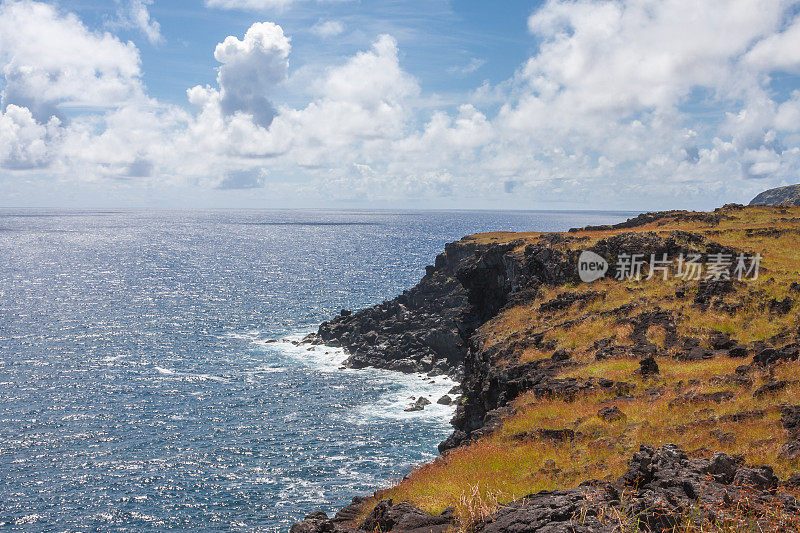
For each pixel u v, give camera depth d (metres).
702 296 41.72
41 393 92.12
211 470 67.00
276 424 79.31
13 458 70.38
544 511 11.93
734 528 10.23
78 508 59.66
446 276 123.19
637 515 11.05
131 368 105.06
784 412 20.70
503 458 23.48
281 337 129.25
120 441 75.00
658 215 82.50
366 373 100.50
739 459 17.41
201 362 108.81
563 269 54.66
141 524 56.75
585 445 22.98
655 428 22.48
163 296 185.62
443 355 102.50
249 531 55.19
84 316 153.88
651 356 31.69
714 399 24.22
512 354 42.22
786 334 32.50
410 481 24.03
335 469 66.50
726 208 81.81
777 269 46.66
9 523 56.88
